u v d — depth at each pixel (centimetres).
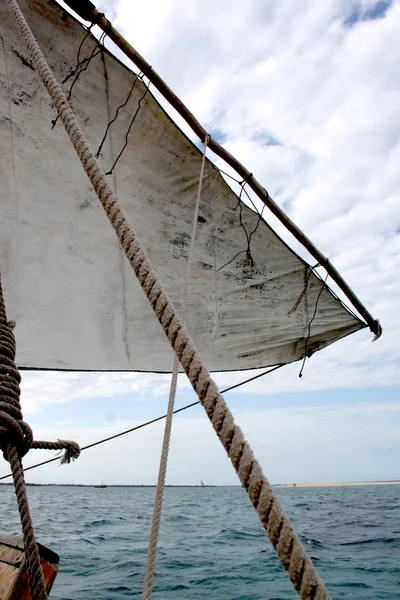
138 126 432
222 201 489
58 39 390
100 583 766
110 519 2077
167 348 456
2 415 143
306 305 530
